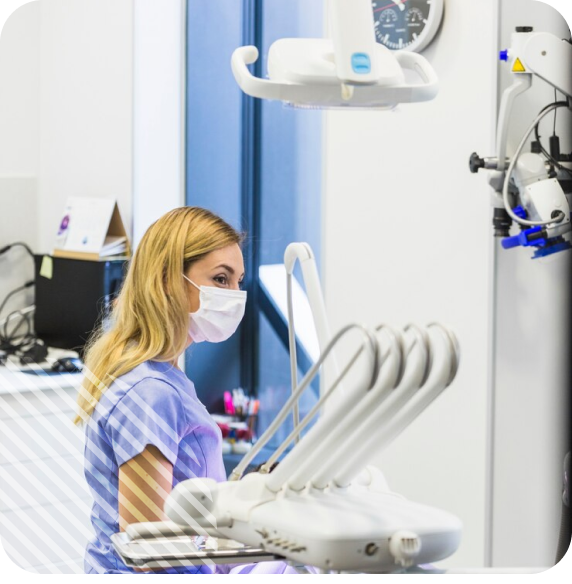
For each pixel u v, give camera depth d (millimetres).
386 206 2809
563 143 2412
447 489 2707
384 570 979
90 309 3463
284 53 1312
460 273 2629
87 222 3523
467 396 2641
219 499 1069
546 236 2273
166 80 3625
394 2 2668
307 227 3688
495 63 2477
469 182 2580
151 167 3617
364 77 1255
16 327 3719
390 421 1010
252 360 3930
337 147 2930
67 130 3766
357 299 2918
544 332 2475
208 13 3662
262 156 3787
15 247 3791
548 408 2490
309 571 1067
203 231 1686
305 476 1045
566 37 2395
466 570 1083
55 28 3758
